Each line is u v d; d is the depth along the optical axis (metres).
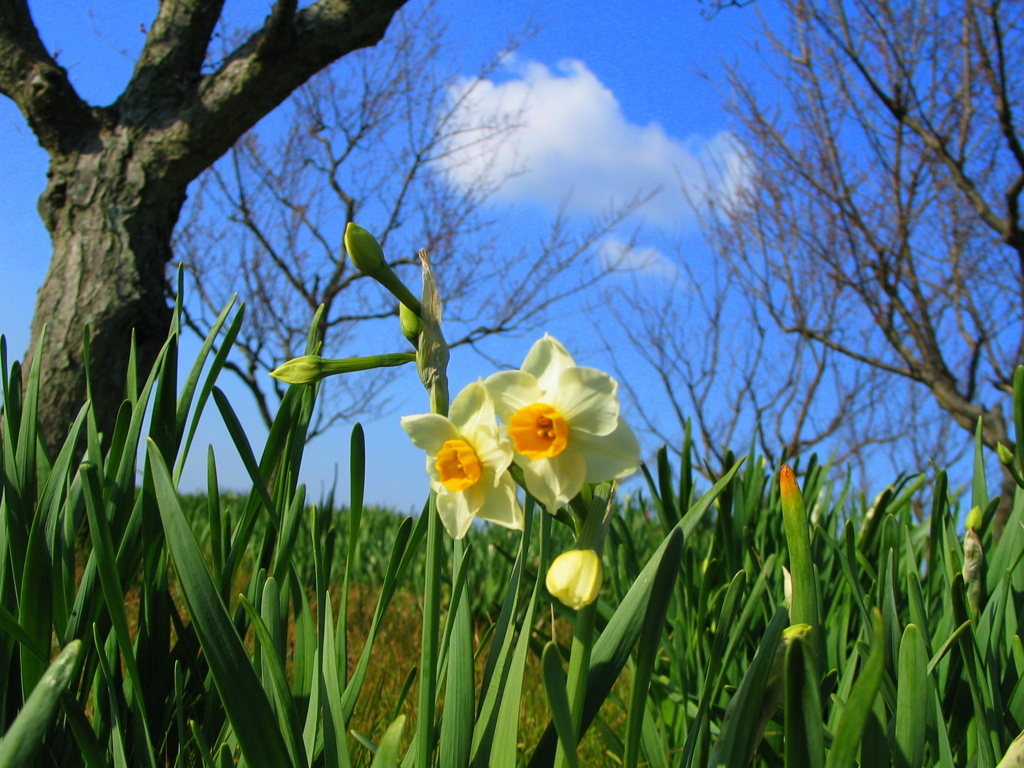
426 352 0.24
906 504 0.48
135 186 1.24
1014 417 0.31
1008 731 0.28
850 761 0.19
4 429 0.31
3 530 0.30
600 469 0.22
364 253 0.23
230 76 1.26
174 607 0.30
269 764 0.22
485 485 0.23
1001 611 0.29
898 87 1.51
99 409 1.15
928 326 1.52
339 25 1.24
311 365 0.24
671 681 0.47
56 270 1.20
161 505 0.23
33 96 1.22
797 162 1.68
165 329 1.26
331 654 0.26
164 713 0.30
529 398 0.23
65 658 0.20
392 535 1.37
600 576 0.21
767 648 0.23
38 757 0.28
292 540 0.30
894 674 0.28
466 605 0.26
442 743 0.25
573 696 0.22
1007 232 1.39
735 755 0.22
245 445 0.30
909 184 1.60
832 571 0.48
